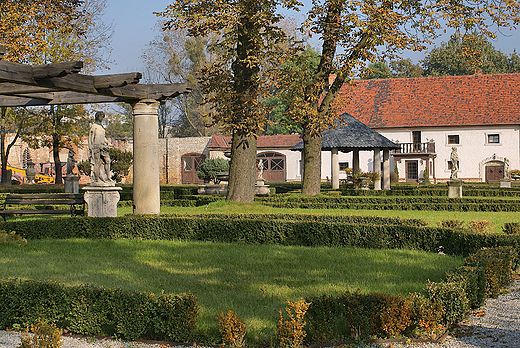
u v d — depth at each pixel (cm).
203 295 700
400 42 1941
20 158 4850
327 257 996
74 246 1100
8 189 2767
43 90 1136
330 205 2009
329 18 2083
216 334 560
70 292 586
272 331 566
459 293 620
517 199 2170
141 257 984
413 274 841
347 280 797
